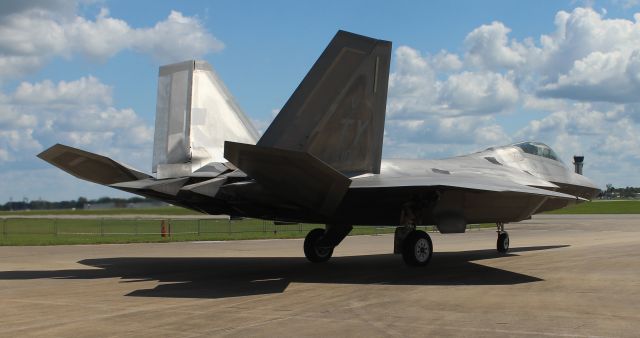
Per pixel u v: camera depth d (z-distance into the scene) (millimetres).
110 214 80750
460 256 16000
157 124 13875
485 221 14383
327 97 11922
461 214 13664
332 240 14547
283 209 11961
